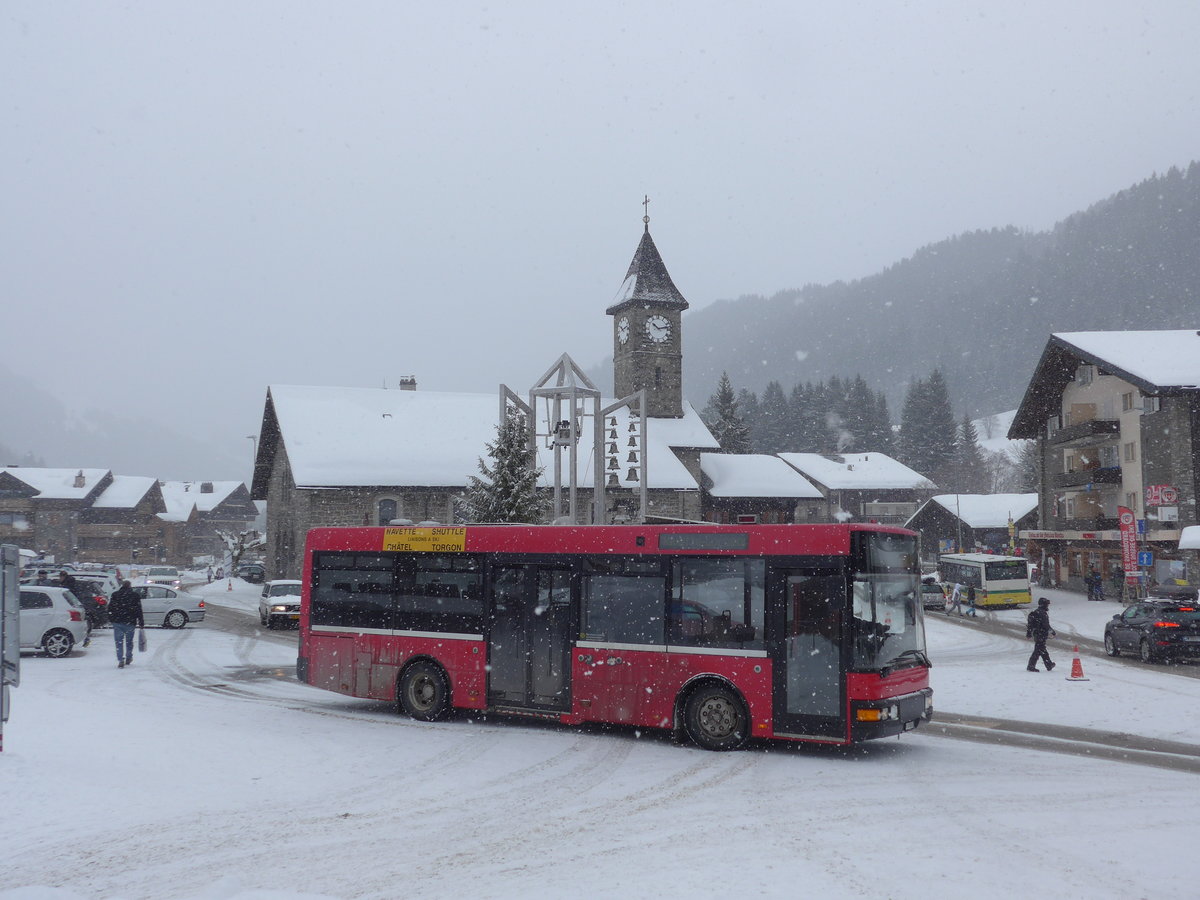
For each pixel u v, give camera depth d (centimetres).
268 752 1245
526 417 3153
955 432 12588
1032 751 1347
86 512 9894
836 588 1287
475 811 980
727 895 706
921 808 992
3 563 1098
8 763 1059
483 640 1550
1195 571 4319
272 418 6122
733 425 11231
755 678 1320
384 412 6022
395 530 1673
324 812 965
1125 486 5081
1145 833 888
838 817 953
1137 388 4884
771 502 7450
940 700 1866
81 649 2575
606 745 1373
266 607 3594
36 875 752
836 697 1266
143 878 751
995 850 830
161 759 1154
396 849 840
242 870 775
